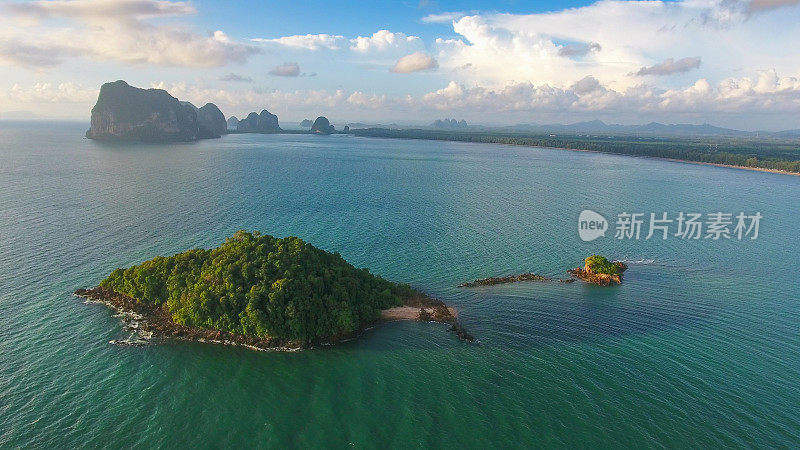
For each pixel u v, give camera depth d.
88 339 73.50
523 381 65.88
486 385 65.00
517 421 57.88
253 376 66.38
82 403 59.50
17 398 59.78
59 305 82.81
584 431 56.19
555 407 60.44
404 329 80.06
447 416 58.88
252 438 54.88
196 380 65.06
